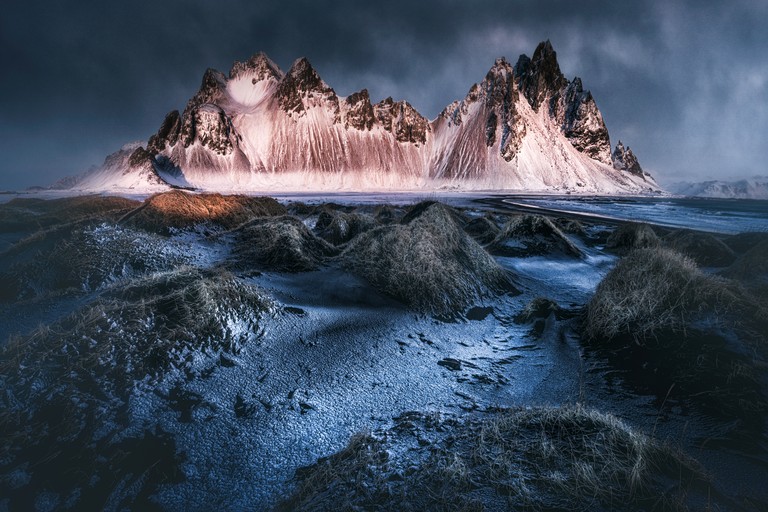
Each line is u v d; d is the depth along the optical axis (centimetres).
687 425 334
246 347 448
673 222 2836
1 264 719
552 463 271
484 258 818
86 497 258
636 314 530
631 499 240
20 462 281
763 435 313
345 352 469
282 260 737
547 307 641
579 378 434
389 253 729
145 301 478
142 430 314
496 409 366
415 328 563
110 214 1153
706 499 242
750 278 673
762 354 414
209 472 280
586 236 1587
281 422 338
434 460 281
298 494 257
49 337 416
